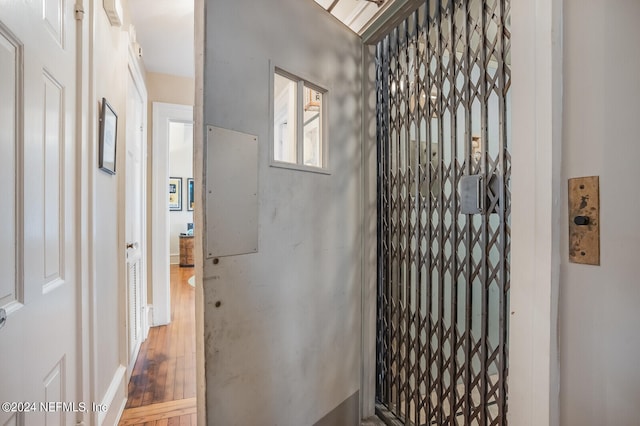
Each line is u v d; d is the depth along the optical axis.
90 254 1.36
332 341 1.41
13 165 0.83
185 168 7.30
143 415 1.85
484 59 1.15
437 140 1.36
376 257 1.63
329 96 1.37
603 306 0.69
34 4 0.93
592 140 0.71
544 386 0.79
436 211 1.38
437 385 1.36
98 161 1.50
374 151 1.60
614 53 0.68
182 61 2.95
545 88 0.79
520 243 0.85
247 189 1.06
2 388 0.76
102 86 1.58
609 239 0.68
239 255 1.04
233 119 1.01
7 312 0.79
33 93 0.92
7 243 0.80
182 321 3.38
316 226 1.32
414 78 1.47
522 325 0.84
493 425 1.15
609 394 0.69
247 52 1.04
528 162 0.83
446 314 1.34
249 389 1.08
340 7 1.60
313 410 1.31
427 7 1.39
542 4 0.79
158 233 3.23
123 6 1.99
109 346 1.73
